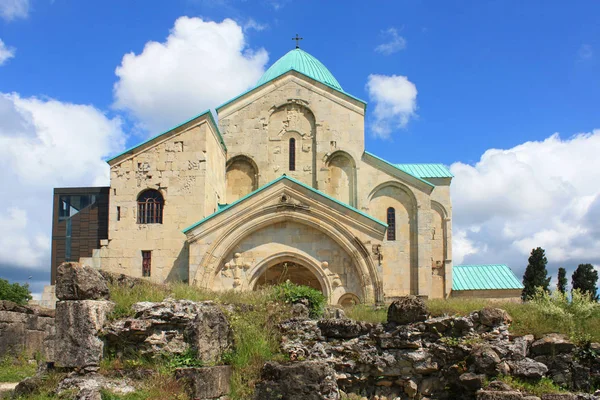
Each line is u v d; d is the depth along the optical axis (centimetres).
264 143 4016
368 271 3228
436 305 1983
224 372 1586
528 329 1873
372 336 1841
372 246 3253
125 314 1659
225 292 2178
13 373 2014
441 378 1788
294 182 3347
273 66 4778
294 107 4050
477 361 1723
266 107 4053
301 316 1931
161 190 3559
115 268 3509
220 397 1548
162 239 3512
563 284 5741
